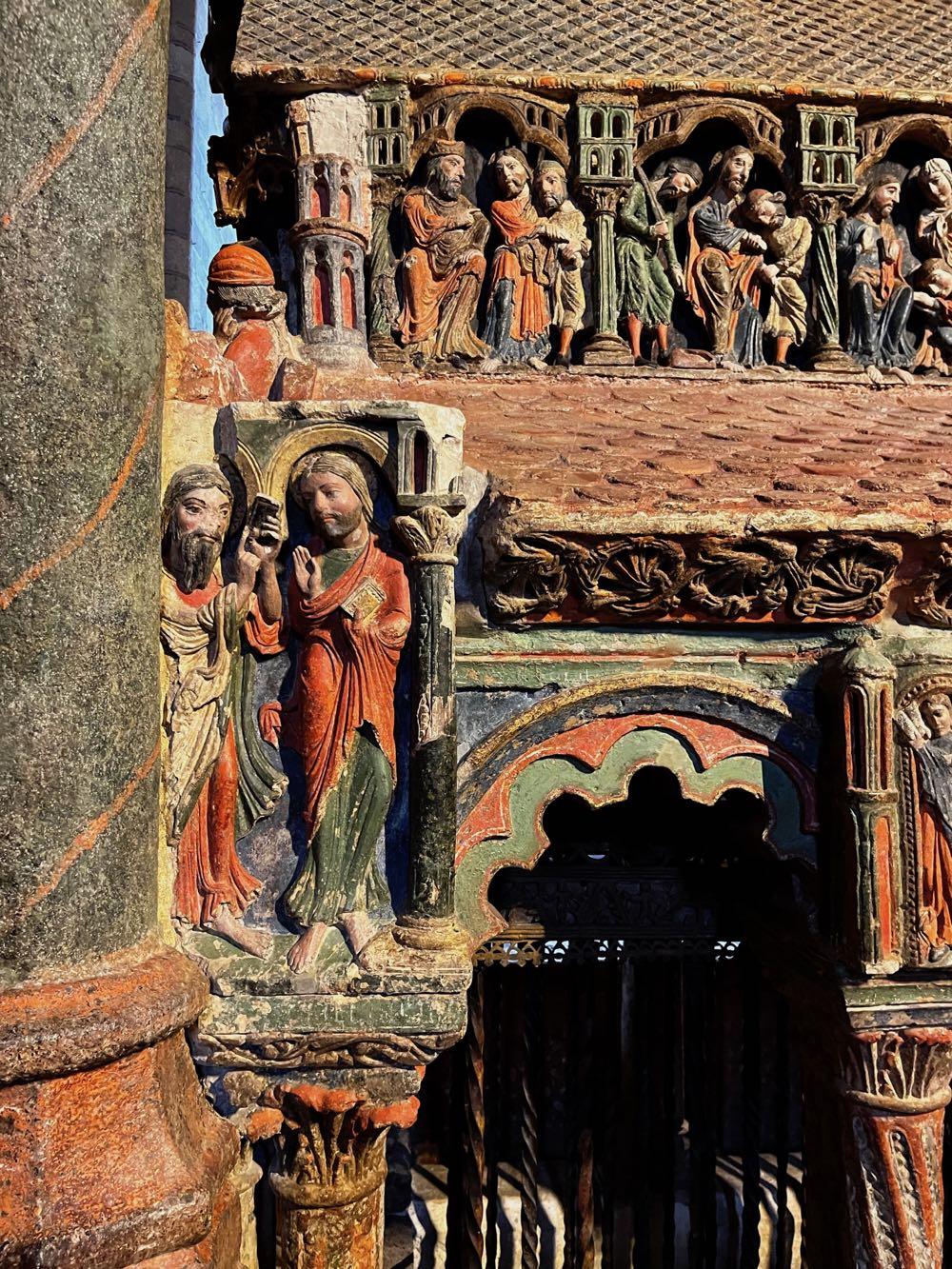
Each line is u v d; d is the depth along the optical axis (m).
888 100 4.61
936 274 4.64
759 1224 4.91
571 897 4.66
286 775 2.70
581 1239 4.86
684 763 2.92
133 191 2.27
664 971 5.13
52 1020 2.00
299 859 2.69
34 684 2.08
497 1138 5.13
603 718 2.89
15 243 2.05
